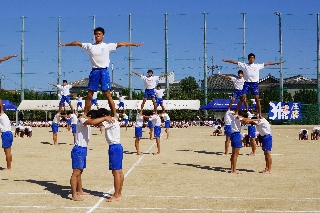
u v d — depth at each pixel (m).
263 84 84.38
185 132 38.94
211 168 15.28
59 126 51.25
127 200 9.78
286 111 48.78
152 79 25.25
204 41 56.56
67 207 9.09
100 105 53.12
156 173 14.09
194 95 60.00
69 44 12.32
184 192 10.75
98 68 12.37
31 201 9.74
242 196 10.21
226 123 19.84
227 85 80.88
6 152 14.93
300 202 9.51
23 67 58.62
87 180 12.70
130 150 22.09
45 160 18.02
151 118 20.14
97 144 25.94
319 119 50.97
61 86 30.06
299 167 15.43
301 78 82.31
